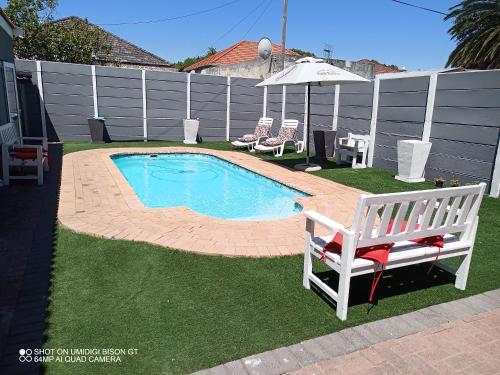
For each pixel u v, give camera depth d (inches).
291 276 165.3
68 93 576.4
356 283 162.2
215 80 654.5
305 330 126.5
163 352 113.3
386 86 430.6
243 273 166.7
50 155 464.4
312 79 347.9
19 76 516.7
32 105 560.7
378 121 445.1
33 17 774.5
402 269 177.3
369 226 129.7
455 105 354.0
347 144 469.1
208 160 541.3
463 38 918.4
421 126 391.5
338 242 141.6
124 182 335.6
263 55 778.2
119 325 125.9
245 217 297.9
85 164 414.3
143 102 621.6
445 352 117.6
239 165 455.5
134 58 1065.5
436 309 142.9
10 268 164.9
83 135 600.4
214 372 105.9
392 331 127.8
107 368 106.3
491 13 813.2
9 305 135.9
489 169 329.7
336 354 115.2
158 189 389.4
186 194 371.9
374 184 363.3
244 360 111.0
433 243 149.9
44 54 792.3
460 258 157.5
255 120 701.3
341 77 360.2
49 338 118.6
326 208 276.7
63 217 232.7
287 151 576.7
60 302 138.9
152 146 581.3
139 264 171.5
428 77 378.3
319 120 552.4
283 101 637.3
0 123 382.0
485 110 327.6
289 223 237.3
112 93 600.4
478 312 141.6
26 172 343.0
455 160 358.6
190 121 625.0
